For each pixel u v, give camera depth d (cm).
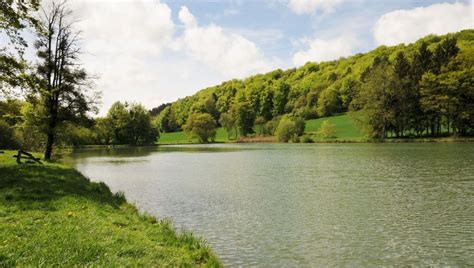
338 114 14700
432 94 9188
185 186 3177
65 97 3756
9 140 5616
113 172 4422
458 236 1647
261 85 18238
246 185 3161
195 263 1077
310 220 1958
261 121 15438
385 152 6234
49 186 1958
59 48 3678
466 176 3284
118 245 1048
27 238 1041
